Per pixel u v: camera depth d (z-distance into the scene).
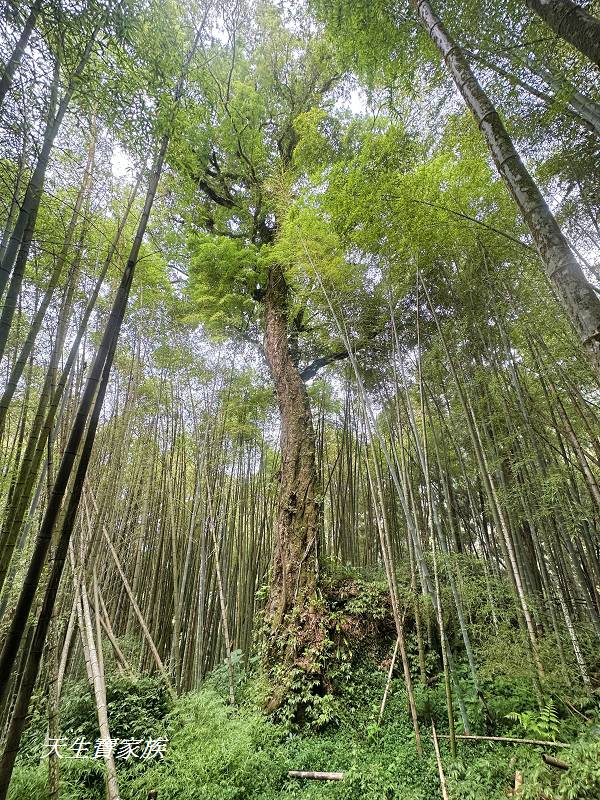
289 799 3.17
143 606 6.21
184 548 6.56
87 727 3.99
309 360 7.87
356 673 4.51
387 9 3.50
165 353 6.82
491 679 3.78
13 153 2.10
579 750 2.46
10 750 1.49
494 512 3.87
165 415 6.78
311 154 6.96
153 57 2.52
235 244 7.19
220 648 6.43
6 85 1.88
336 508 7.57
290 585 5.18
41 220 2.88
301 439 6.13
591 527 3.90
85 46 2.15
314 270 5.13
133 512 6.41
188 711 4.18
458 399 5.04
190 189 6.69
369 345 6.11
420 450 4.21
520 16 3.03
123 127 2.50
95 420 1.94
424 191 3.74
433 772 3.08
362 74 4.53
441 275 4.74
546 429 4.30
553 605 3.84
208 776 3.34
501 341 4.33
